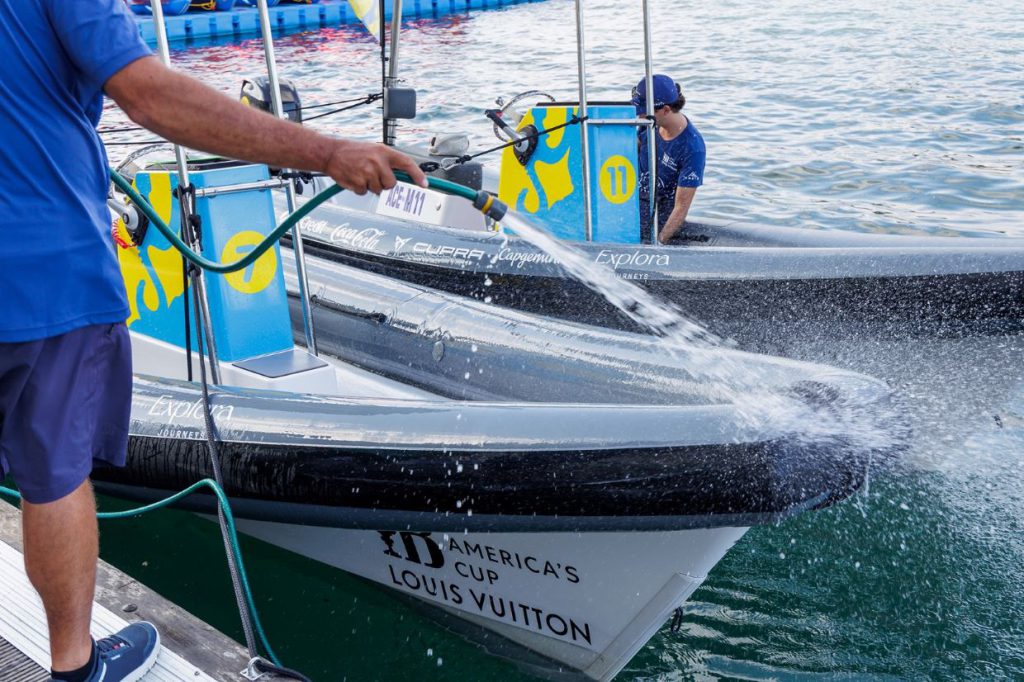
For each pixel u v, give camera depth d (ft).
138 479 12.23
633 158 17.67
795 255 15.99
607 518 9.96
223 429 11.60
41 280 5.95
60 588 6.66
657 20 65.05
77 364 6.29
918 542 13.28
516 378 13.38
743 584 12.85
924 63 45.98
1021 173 29.40
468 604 12.06
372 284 15.84
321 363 12.99
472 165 19.90
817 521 13.97
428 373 14.46
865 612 12.26
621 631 11.10
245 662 7.91
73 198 6.03
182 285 13.44
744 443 9.50
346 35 65.05
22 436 6.31
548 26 66.18
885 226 25.43
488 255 17.29
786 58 49.16
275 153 6.01
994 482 14.33
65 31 5.76
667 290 16.25
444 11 77.30
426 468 10.52
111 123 37.01
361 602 12.95
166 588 13.16
